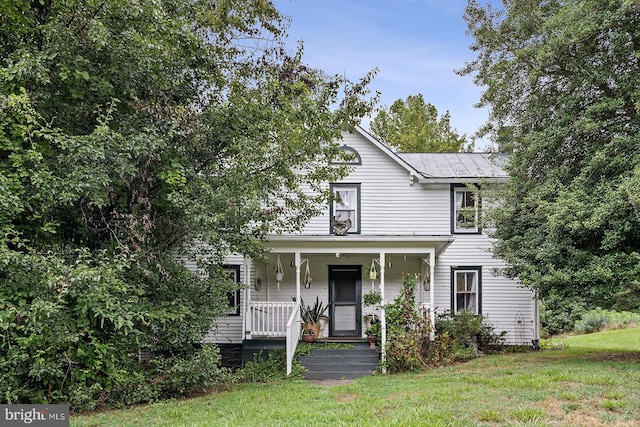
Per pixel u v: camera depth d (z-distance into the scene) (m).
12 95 7.18
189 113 9.18
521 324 15.64
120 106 9.26
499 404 7.18
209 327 10.67
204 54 9.80
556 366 10.27
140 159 8.95
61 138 7.77
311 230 15.78
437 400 7.69
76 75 8.14
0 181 7.05
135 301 8.55
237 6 10.80
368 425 6.37
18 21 8.09
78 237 9.59
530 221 12.05
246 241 10.46
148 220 9.19
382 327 12.49
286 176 11.14
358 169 16.12
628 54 10.80
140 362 9.85
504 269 13.03
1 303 7.12
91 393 8.34
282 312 13.52
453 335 14.13
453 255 15.95
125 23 8.88
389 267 15.93
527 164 12.04
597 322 24.52
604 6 10.49
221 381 10.16
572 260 10.51
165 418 7.60
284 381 11.26
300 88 10.41
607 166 10.34
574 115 11.33
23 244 7.51
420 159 18.14
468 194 16.14
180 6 10.07
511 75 12.41
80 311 8.16
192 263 14.31
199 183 9.23
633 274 9.69
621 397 7.26
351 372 12.27
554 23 10.77
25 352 7.61
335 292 15.87
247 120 10.16
